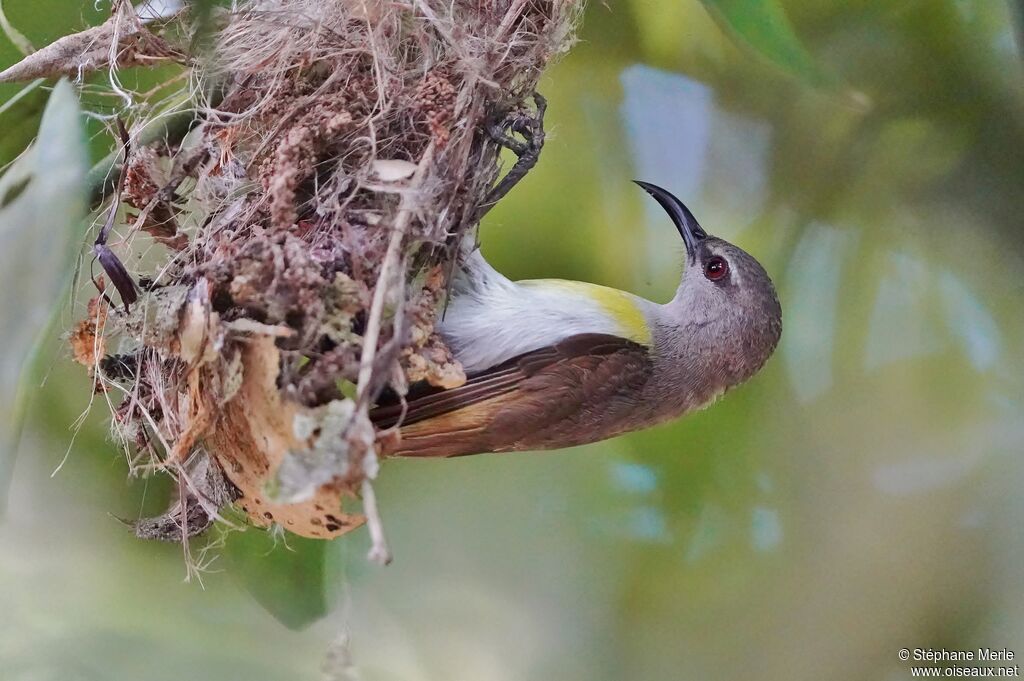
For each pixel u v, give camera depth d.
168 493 2.70
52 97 2.64
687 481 2.73
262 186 2.66
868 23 2.70
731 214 2.72
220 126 2.66
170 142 2.67
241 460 2.65
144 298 2.65
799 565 2.73
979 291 2.72
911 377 2.72
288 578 2.69
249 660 2.71
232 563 2.69
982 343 2.72
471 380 2.67
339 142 2.66
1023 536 2.72
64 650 2.71
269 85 2.66
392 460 2.74
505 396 2.67
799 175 2.71
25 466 2.70
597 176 2.71
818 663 2.73
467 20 2.67
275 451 2.64
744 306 2.70
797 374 2.73
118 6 2.66
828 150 2.71
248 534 2.69
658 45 2.71
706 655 2.73
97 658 2.71
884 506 2.73
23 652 2.71
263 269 2.65
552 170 2.71
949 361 2.72
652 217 2.71
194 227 2.66
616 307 2.69
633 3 2.70
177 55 2.67
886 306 2.72
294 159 2.65
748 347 2.70
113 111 2.67
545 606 2.75
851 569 2.73
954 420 2.72
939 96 2.70
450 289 2.67
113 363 2.66
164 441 2.65
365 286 2.65
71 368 2.69
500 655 2.74
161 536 2.68
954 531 2.72
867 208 2.71
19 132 2.66
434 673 2.73
